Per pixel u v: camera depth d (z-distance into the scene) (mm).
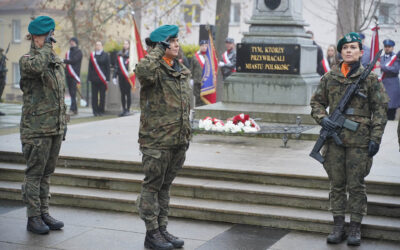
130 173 7758
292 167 7500
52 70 6109
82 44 26750
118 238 6113
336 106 5891
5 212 7035
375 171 7309
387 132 10844
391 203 6387
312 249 5785
